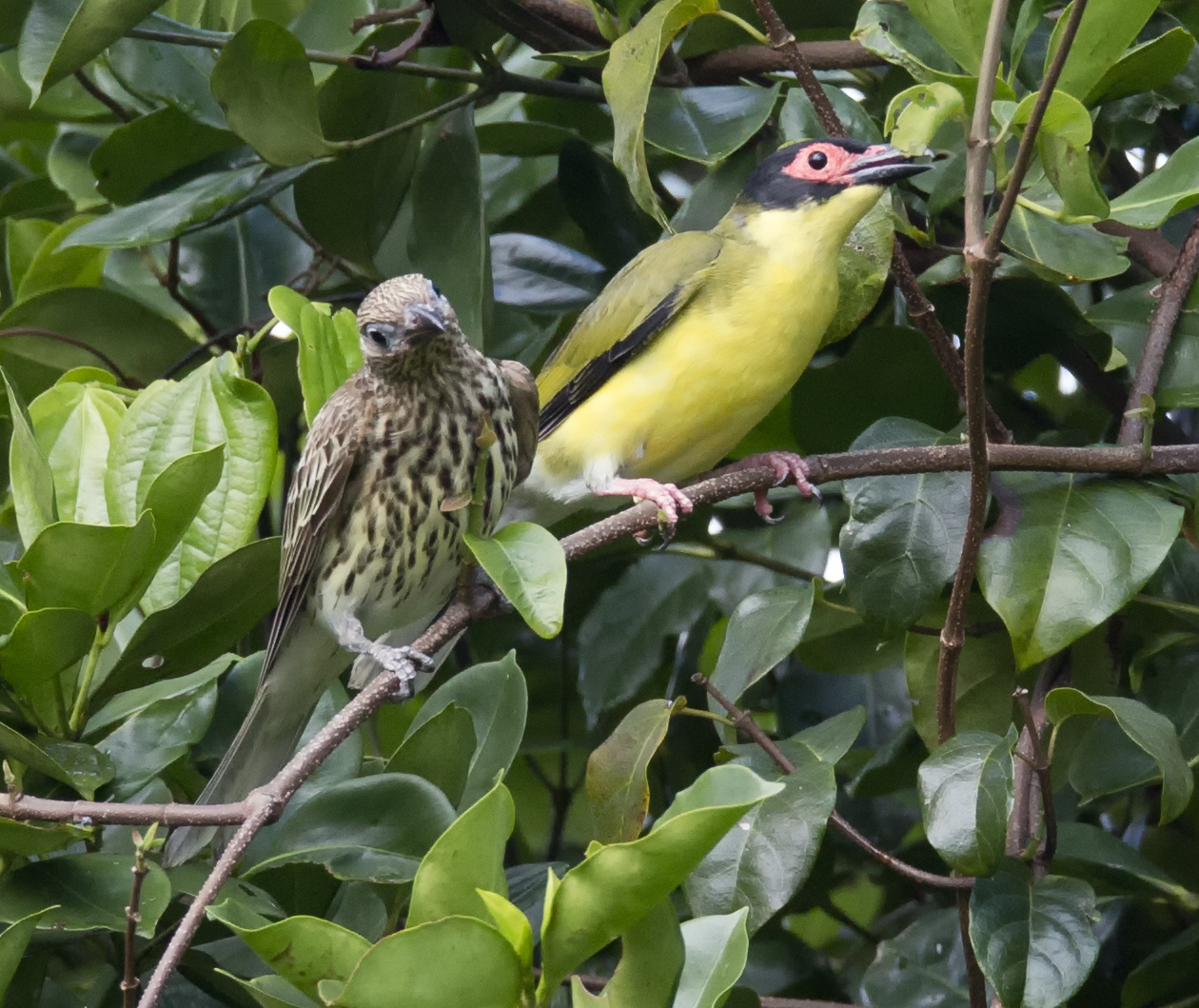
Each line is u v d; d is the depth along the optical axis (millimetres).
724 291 9156
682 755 9750
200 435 7242
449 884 4672
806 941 10984
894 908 10141
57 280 10062
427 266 9141
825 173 9008
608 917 4602
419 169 9211
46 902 6141
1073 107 6086
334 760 7254
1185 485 7723
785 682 10172
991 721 8375
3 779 6688
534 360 10055
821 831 6359
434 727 6590
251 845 6664
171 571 7145
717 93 8914
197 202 8805
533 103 10727
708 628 9977
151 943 7016
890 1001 8211
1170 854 8703
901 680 10219
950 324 8852
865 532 7488
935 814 6254
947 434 7984
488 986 4555
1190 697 7957
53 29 7941
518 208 10852
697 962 5035
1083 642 8180
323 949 4703
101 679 7234
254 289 10438
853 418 9414
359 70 9234
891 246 9055
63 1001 7895
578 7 8977
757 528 10078
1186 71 8523
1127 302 8477
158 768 6953
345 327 8414
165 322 9734
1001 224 5570
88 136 10516
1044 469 7324
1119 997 8336
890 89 9414
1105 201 6387
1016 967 6250
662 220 7355
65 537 6289
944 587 8219
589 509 10102
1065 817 8664
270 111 8641
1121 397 9102
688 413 9273
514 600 5520
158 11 9883
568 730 10297
